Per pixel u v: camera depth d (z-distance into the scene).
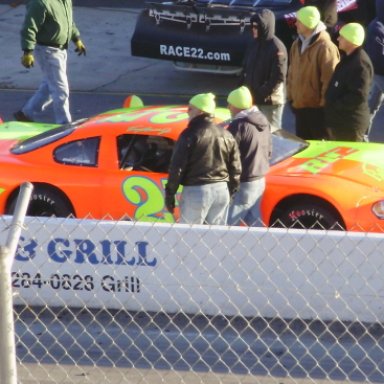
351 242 27.86
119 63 62.59
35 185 36.03
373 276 28.00
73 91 57.16
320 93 41.12
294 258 28.22
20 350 27.70
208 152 31.09
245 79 41.38
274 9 53.31
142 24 55.00
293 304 28.55
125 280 29.50
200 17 53.25
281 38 52.84
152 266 29.20
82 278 29.75
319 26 40.69
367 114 39.56
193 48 53.66
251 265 28.53
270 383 25.66
